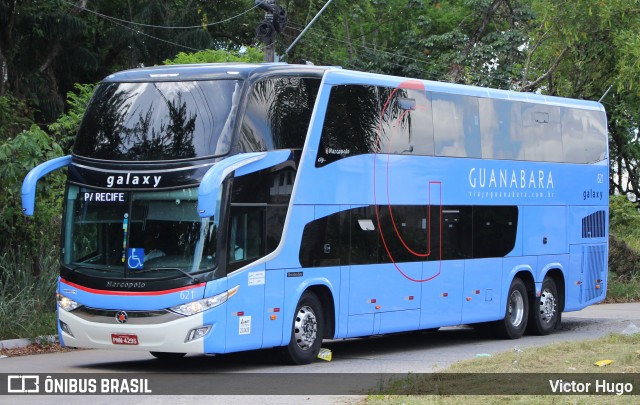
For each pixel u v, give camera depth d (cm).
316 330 1833
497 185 2288
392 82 2014
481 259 2233
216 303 1619
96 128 1741
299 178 1778
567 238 2530
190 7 4662
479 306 2227
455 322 2158
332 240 1848
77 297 1673
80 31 4112
